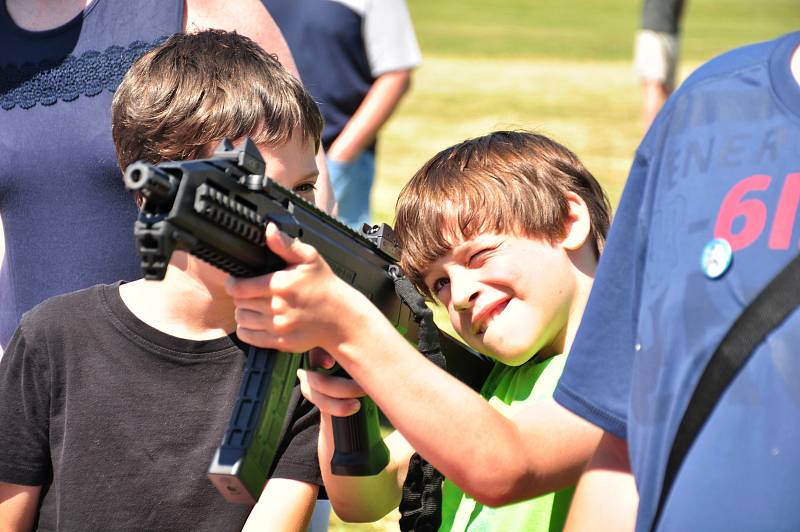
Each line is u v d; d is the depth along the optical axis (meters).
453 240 3.28
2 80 3.97
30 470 3.40
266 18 4.34
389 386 2.49
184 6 4.10
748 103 2.24
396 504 3.54
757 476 2.03
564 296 3.30
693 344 2.16
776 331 2.05
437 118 22.00
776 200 2.13
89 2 3.99
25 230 3.91
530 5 54.62
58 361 3.37
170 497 3.25
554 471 2.64
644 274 2.35
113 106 3.48
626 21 47.94
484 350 3.34
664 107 2.42
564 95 25.72
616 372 2.47
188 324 3.34
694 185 2.26
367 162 7.96
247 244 2.42
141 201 2.89
